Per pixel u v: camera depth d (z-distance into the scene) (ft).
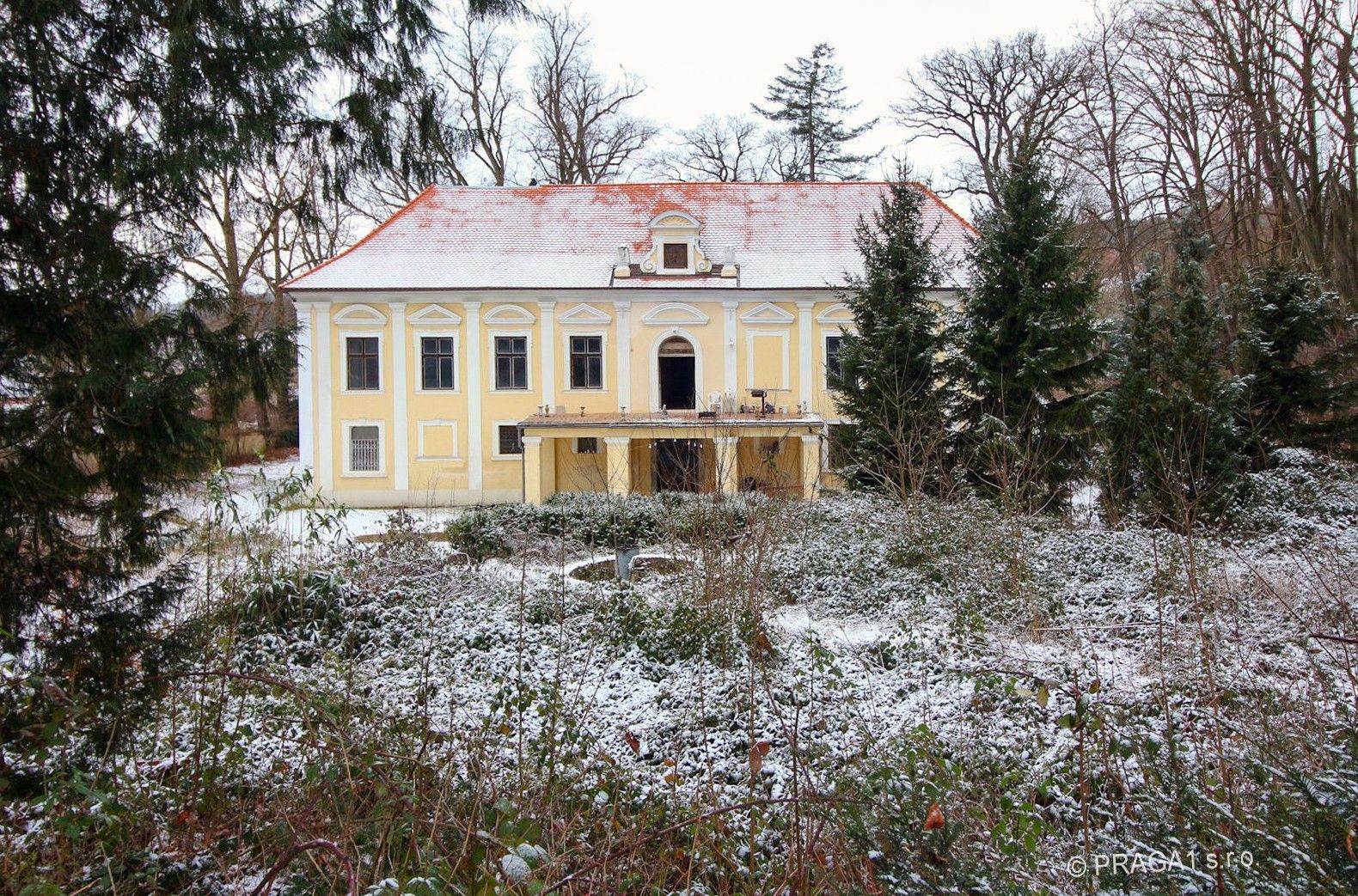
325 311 95.20
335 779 15.72
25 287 17.72
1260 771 15.66
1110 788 18.47
